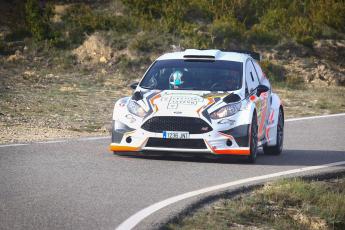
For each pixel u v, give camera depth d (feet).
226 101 91.76
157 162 90.02
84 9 221.05
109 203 65.82
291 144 116.06
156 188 73.67
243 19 230.68
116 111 93.04
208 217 63.10
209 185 76.43
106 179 77.56
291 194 73.77
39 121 133.39
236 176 82.64
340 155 104.17
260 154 105.60
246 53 107.76
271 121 103.35
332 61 216.54
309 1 241.96
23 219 58.75
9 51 201.36
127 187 73.61
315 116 154.51
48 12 215.51
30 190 70.49
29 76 186.19
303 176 83.76
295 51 215.92
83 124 133.28
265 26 223.10
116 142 92.17
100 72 194.90
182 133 89.30
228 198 71.15
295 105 173.68
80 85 182.60
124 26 212.23
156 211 63.00
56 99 162.50
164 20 215.92
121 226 57.57
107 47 203.62
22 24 212.23
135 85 97.81
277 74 204.13
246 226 63.26
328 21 233.14
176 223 60.34
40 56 200.85
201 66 98.89
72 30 210.18
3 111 142.92
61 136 117.29
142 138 90.38
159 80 97.09
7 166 83.97
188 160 92.73
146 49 203.92
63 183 74.59
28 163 86.43
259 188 76.43
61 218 59.57
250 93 96.17
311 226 67.51
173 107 90.27
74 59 200.75
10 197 67.05
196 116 89.35
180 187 74.74
